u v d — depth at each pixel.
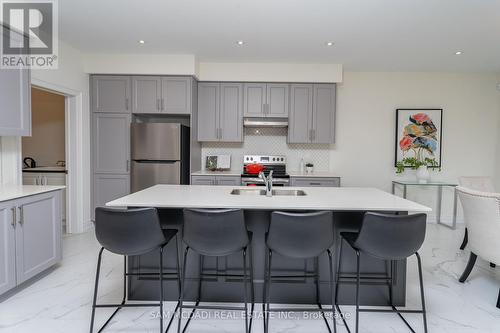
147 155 3.99
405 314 2.15
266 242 1.89
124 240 1.78
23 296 2.32
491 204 2.26
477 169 4.73
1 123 2.41
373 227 1.78
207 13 2.76
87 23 2.99
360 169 4.78
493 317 2.12
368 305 2.25
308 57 3.98
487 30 3.03
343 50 3.69
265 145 4.77
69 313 2.11
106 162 4.09
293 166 4.78
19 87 2.59
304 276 2.23
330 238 1.88
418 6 2.56
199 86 4.38
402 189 4.75
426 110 4.67
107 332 1.92
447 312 2.18
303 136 4.39
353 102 4.75
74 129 3.85
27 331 1.91
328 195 2.41
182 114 4.15
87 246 3.44
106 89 4.06
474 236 2.46
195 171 4.41
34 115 4.65
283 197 2.29
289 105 4.37
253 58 4.06
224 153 4.79
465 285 2.60
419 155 4.70
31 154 4.67
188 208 1.92
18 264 2.27
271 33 3.20
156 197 2.23
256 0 2.51
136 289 2.29
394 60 4.07
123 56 3.97
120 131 4.08
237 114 4.39
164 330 1.96
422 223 1.80
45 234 2.57
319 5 2.57
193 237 1.82
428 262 3.11
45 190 2.55
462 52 3.71
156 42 3.51
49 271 2.76
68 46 3.62
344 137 4.77
